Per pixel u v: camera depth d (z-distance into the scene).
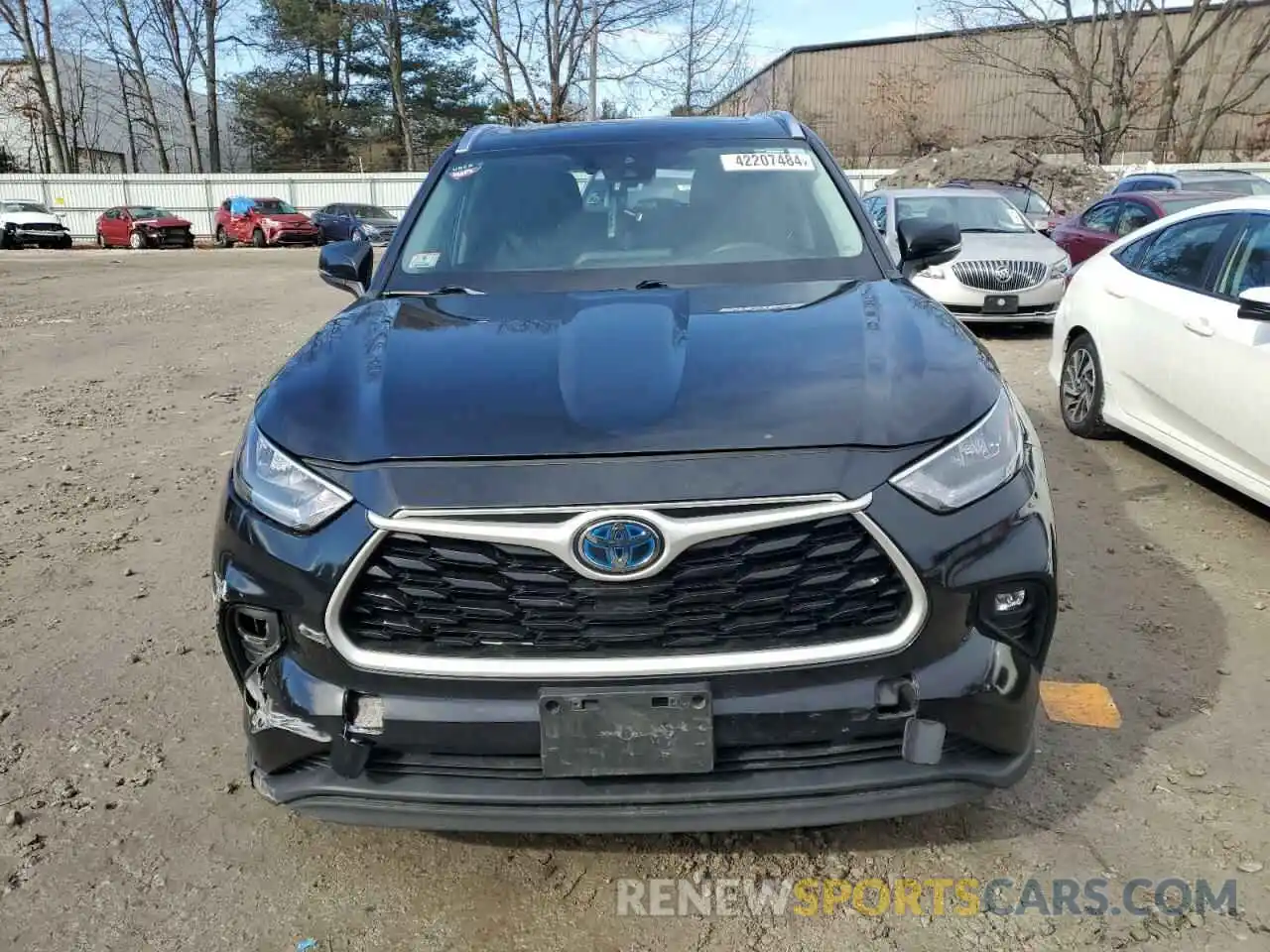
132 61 50.59
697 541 1.97
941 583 2.03
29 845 2.57
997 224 10.76
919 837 2.51
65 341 10.62
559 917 2.31
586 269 3.18
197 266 22.89
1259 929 2.19
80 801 2.75
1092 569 4.08
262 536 2.15
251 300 14.78
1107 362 5.53
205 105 59.34
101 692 3.31
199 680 3.39
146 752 2.98
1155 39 32.56
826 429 2.08
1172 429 4.92
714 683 2.01
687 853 2.50
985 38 37.97
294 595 2.10
